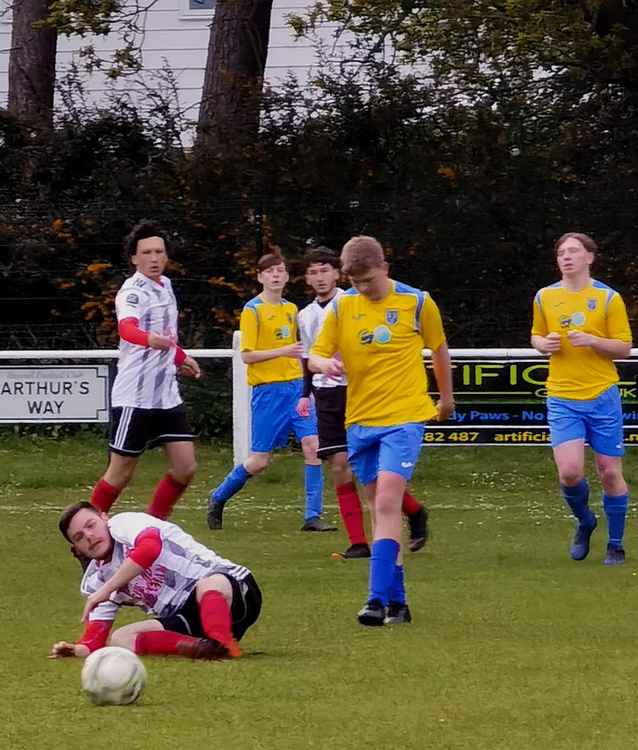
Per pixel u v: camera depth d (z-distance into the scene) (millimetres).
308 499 28406
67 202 44344
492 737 12922
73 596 20891
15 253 43344
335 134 44469
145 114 46375
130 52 48875
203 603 16359
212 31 50156
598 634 17703
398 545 18594
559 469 23484
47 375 36719
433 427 36188
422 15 46219
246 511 31312
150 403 24203
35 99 51625
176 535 16641
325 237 43125
